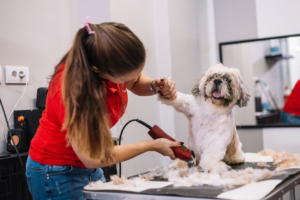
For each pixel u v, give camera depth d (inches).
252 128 106.7
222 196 29.8
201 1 115.5
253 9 108.0
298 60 100.6
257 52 106.6
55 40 74.6
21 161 54.9
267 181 34.6
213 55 114.5
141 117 86.0
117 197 34.1
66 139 37.6
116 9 77.5
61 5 76.3
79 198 43.3
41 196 41.9
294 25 102.2
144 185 37.4
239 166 50.4
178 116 96.0
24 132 60.9
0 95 62.2
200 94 50.6
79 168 43.1
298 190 91.3
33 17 69.5
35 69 69.5
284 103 102.8
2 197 53.1
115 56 32.1
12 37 64.8
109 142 34.9
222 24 113.0
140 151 39.4
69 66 34.1
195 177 39.9
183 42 103.0
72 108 32.8
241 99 50.8
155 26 96.3
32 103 68.5
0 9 62.6
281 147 103.0
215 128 48.3
